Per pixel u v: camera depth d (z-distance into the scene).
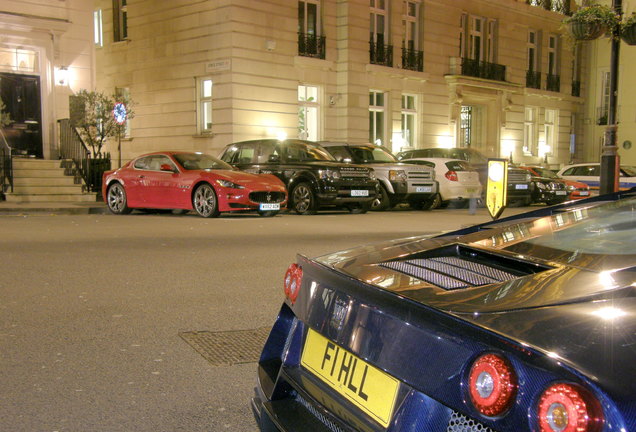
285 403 2.32
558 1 35.72
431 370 1.69
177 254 8.26
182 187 13.34
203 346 4.45
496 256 2.37
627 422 1.33
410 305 1.82
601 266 2.11
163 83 24.59
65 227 11.09
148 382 3.78
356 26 25.00
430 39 28.28
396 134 26.98
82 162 17.72
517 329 1.60
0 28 17.52
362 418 1.92
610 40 11.48
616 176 11.47
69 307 5.41
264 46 22.64
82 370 3.94
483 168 19.52
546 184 20.72
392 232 11.34
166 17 24.20
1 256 7.86
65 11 18.80
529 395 1.47
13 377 3.80
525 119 34.34
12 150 17.19
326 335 2.13
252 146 16.16
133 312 5.30
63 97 18.86
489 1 30.86
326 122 24.86
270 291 6.16
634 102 35.34
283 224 12.30
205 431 3.16
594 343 1.52
